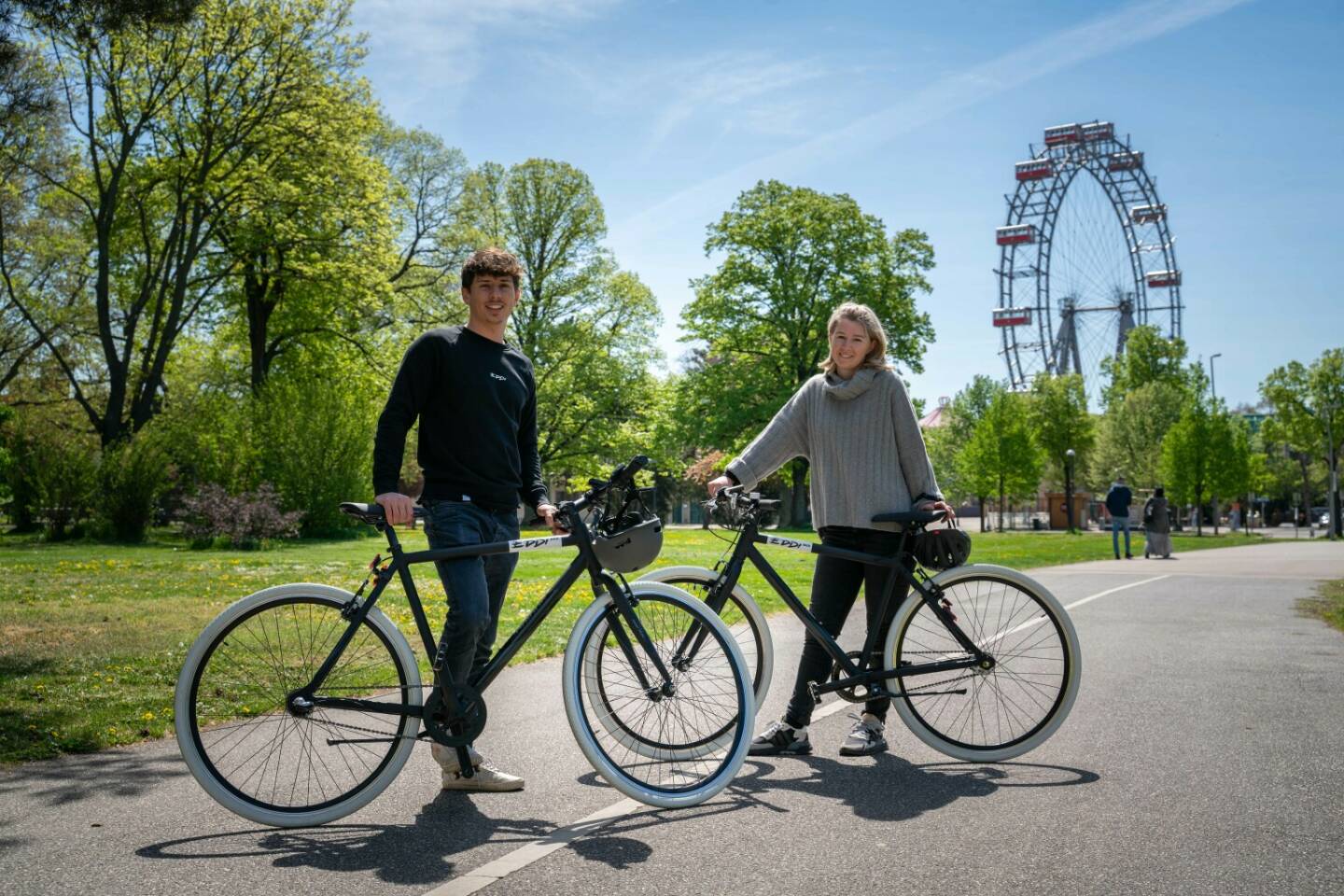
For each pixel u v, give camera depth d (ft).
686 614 12.37
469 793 11.98
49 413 110.73
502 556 12.41
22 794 11.77
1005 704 13.70
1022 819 10.71
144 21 32.22
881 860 9.47
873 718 14.12
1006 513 273.95
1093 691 18.22
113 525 73.82
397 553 11.69
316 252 91.15
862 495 14.14
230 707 11.06
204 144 84.17
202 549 66.23
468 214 116.16
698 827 10.59
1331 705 16.90
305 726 11.23
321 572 45.14
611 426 129.90
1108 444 202.90
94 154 83.30
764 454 14.78
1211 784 12.05
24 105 34.45
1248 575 51.11
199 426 84.43
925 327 128.36
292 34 84.28
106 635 24.64
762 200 133.90
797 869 9.23
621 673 12.24
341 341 100.73
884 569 13.94
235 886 8.82
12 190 90.79
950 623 13.82
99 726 15.06
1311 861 9.32
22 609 30.19
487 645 12.48
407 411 12.10
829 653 14.02
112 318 103.35
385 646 11.48
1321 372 177.88
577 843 10.07
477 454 12.20
